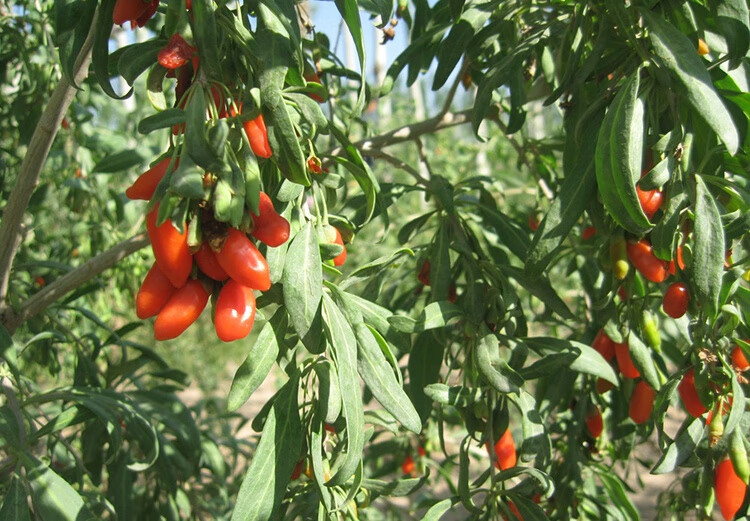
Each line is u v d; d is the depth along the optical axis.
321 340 0.25
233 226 0.20
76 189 0.51
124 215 0.51
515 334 0.33
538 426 0.30
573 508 0.37
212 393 1.18
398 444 0.53
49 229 0.61
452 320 0.31
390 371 0.25
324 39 0.41
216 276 0.21
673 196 0.26
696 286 0.25
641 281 0.33
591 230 0.36
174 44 0.21
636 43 0.26
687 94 0.24
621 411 0.38
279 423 0.25
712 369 0.26
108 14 0.24
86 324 0.56
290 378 0.25
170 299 0.21
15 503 0.27
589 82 0.32
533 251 0.27
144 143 0.60
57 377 0.52
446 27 0.36
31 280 0.51
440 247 0.34
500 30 0.34
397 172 0.97
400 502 0.73
